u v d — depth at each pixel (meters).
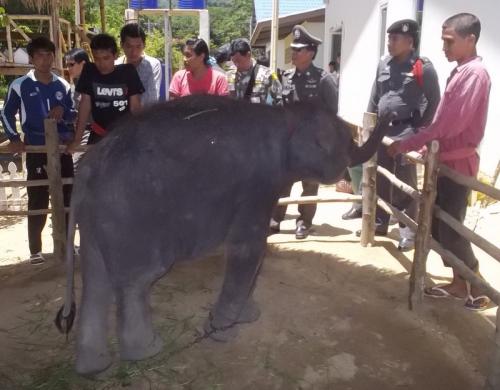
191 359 3.67
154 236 3.04
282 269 5.19
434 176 4.19
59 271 5.16
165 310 4.33
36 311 4.36
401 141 4.33
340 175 3.63
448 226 4.28
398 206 5.61
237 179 3.20
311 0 24.80
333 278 5.03
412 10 9.56
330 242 5.98
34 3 9.66
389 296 4.67
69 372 3.51
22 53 12.52
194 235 3.19
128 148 3.03
